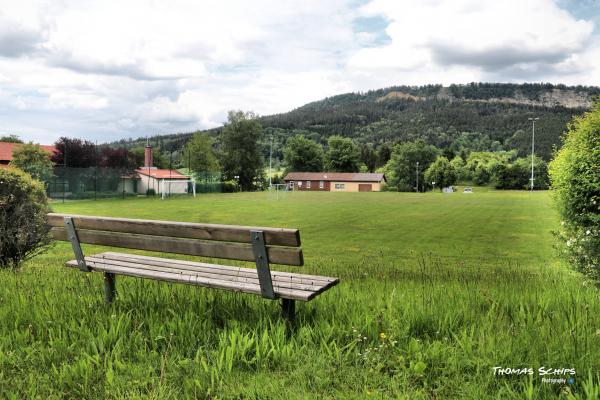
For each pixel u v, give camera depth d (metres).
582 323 3.31
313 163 116.88
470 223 24.84
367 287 5.38
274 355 2.92
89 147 64.56
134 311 3.81
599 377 2.45
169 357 2.98
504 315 3.71
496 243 16.89
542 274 7.94
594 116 7.20
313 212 32.69
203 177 72.44
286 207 38.09
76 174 50.38
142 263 4.26
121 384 2.66
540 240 17.78
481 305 4.15
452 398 2.45
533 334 3.06
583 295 4.54
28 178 7.25
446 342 3.08
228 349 2.90
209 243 3.51
